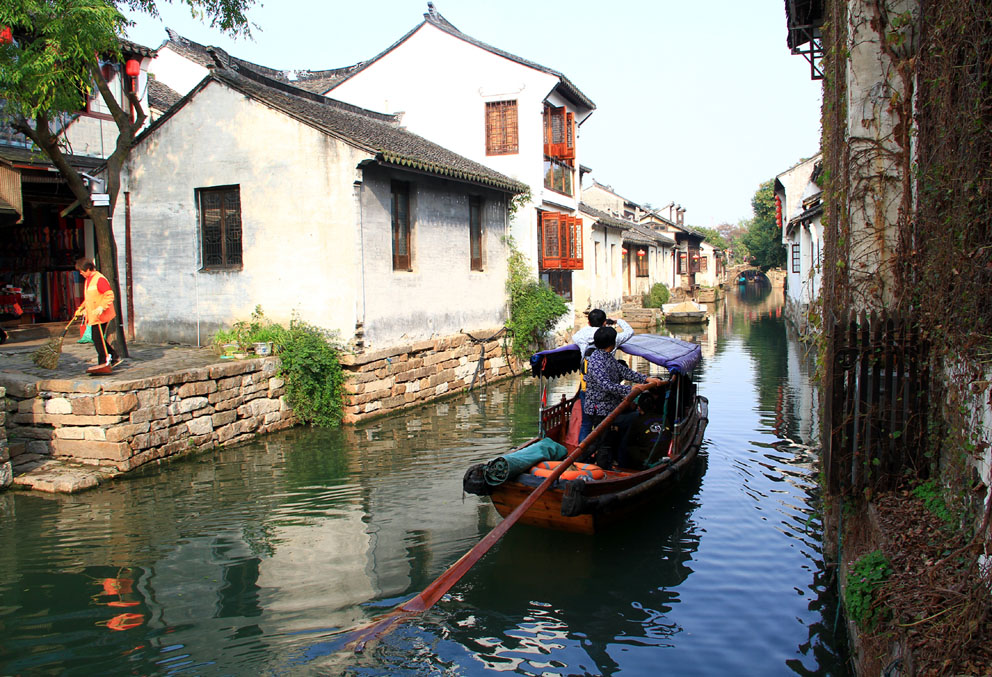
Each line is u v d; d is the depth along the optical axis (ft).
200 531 22.53
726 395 43.91
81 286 49.88
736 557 20.40
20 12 28.96
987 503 11.87
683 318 95.30
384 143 44.14
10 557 20.63
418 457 31.17
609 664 15.15
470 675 14.78
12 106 33.22
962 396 14.60
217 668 14.96
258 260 40.14
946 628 11.23
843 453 17.40
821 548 20.97
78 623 16.83
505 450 32.27
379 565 19.89
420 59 65.26
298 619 16.90
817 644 15.80
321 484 27.32
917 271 17.43
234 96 39.75
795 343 71.41
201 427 32.12
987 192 13.76
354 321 38.27
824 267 21.17
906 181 18.02
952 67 14.88
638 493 21.80
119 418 28.32
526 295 57.67
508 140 63.41
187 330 42.14
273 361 36.47
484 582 18.95
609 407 24.73
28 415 29.60
